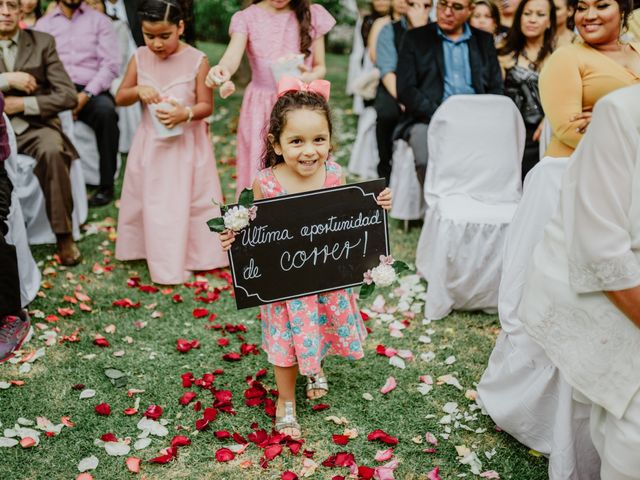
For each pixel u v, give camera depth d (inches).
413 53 195.9
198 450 112.4
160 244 169.6
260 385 126.6
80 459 109.3
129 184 174.2
